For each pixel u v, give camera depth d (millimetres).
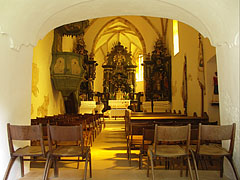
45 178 2996
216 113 8219
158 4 3994
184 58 11812
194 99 10031
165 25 17047
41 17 3711
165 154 3049
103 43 25812
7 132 3031
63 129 3062
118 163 4633
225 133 2996
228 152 3102
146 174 3641
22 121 3631
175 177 3475
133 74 25203
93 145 6855
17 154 3037
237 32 3105
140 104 22609
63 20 4250
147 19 18031
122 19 18969
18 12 3203
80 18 4426
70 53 9531
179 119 6352
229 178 3396
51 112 9680
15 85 3438
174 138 3035
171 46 15656
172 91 15430
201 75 8922
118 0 3893
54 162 3443
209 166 4418
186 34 11398
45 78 8773
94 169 3994
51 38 9484
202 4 3490
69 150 3309
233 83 3311
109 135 9094
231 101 3385
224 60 3586
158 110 15820
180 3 3783
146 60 17188
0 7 2949
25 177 3434
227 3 3102
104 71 25125
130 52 26047
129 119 6172
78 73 9656
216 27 3594
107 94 23688
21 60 3621
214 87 8281
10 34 3201
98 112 18656
